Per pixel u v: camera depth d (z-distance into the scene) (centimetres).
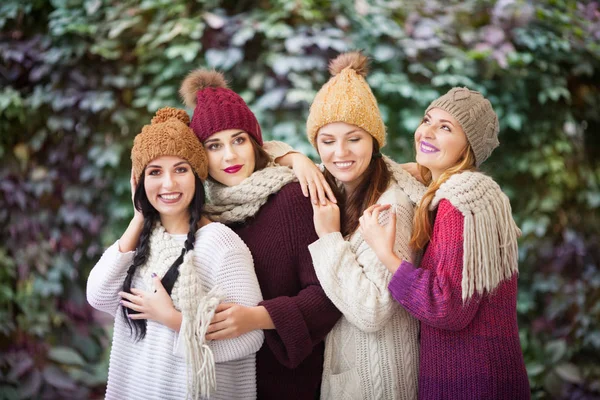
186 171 186
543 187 365
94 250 345
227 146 197
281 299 188
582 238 371
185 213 195
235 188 198
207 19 329
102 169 343
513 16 356
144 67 341
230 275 185
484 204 174
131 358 191
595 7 404
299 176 200
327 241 189
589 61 365
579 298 361
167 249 188
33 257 343
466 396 179
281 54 330
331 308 192
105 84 341
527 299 357
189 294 179
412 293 175
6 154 343
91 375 338
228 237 188
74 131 345
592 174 374
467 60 343
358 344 193
